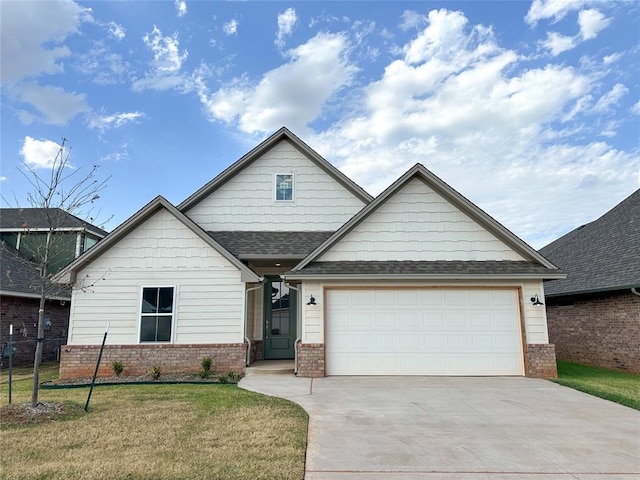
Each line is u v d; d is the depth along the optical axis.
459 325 11.02
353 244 11.60
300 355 10.74
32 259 16.67
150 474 4.31
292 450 5.06
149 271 11.51
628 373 11.67
